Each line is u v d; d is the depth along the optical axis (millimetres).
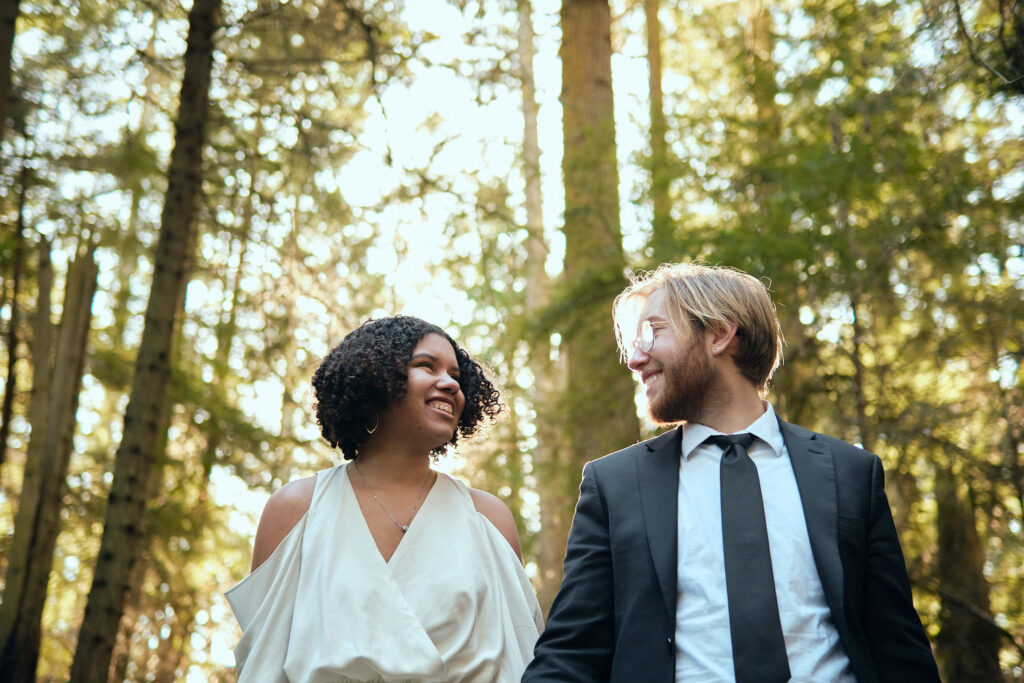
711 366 2355
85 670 5777
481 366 2957
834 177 5836
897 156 5750
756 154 6523
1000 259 5648
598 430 6871
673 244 6133
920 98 5422
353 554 2541
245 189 7590
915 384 6523
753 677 2004
